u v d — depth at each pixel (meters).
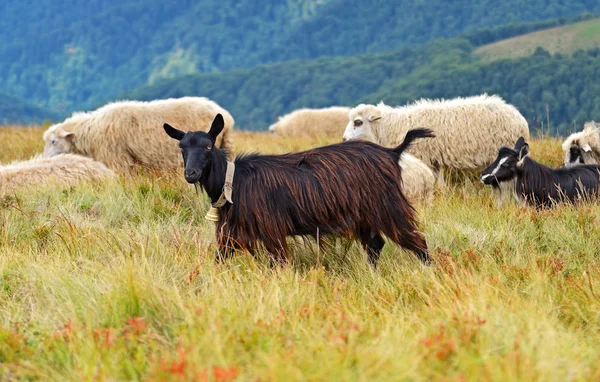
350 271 7.54
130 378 4.72
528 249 7.87
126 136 12.95
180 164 13.27
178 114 13.27
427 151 12.76
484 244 8.16
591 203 9.84
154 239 7.93
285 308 5.96
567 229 8.49
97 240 7.92
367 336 5.17
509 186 10.84
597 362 4.70
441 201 10.16
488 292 5.96
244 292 6.23
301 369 4.49
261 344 4.98
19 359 5.11
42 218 9.03
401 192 7.67
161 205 9.76
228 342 4.97
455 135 12.55
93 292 6.14
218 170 7.34
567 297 6.22
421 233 7.74
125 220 9.24
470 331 5.02
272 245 7.35
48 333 5.42
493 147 12.52
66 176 11.39
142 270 6.59
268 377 4.28
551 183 10.70
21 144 17.17
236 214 7.34
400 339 5.05
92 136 13.16
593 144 12.51
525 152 10.63
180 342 5.09
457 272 6.91
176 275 6.88
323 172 7.36
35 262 7.12
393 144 13.16
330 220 7.41
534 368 4.42
